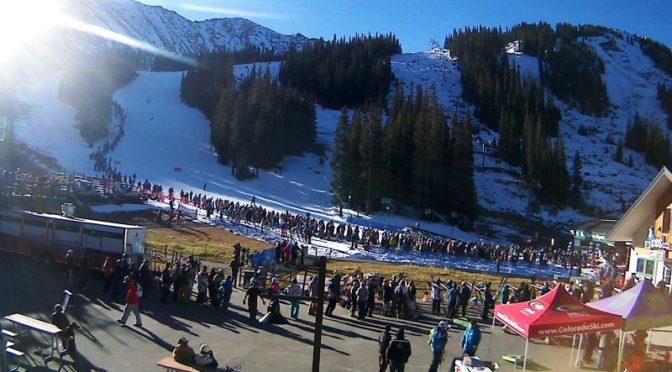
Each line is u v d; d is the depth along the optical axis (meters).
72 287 25.11
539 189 94.56
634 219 34.31
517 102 141.88
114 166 81.81
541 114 141.75
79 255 28.72
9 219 30.83
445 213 77.50
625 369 17.27
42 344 16.89
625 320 16.36
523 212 90.50
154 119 113.12
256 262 32.62
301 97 114.25
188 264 26.05
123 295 23.70
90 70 113.81
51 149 85.00
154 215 52.72
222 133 92.06
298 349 18.69
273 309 22.08
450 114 142.12
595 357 19.22
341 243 49.78
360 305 24.23
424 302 29.36
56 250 29.48
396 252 48.38
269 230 51.50
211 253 39.31
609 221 59.28
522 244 70.88
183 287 23.94
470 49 186.62
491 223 82.25
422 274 39.03
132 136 100.19
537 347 21.53
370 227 60.94
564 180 95.25
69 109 106.44
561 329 15.74
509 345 21.69
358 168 76.56
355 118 81.50
